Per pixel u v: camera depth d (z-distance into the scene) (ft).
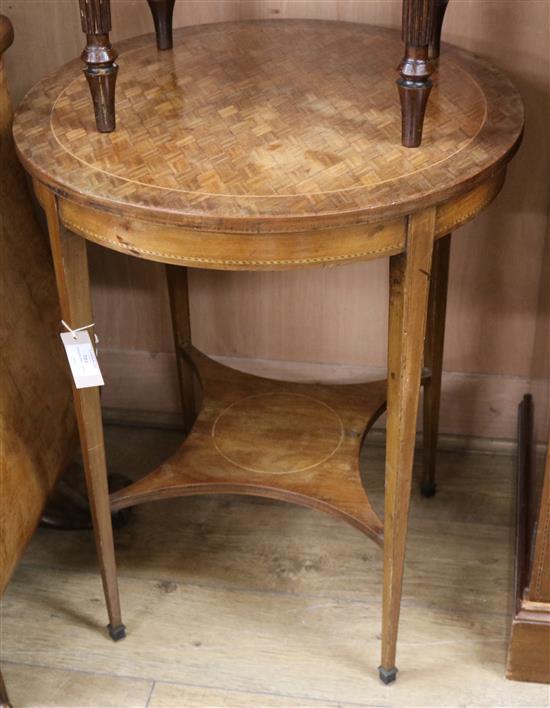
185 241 3.99
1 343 5.05
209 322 6.66
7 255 5.14
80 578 5.96
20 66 5.97
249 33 5.47
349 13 5.65
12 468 5.09
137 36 5.56
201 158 4.19
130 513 6.36
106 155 4.24
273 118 4.50
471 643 5.47
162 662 5.42
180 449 5.67
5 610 5.75
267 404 6.02
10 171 5.17
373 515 5.17
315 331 6.58
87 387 4.75
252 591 5.82
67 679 5.34
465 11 5.45
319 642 5.50
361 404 6.00
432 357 5.92
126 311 6.71
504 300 6.27
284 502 6.45
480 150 4.17
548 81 5.56
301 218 3.79
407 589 5.80
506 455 6.77
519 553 5.48
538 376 6.13
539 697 5.19
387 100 4.65
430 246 4.07
